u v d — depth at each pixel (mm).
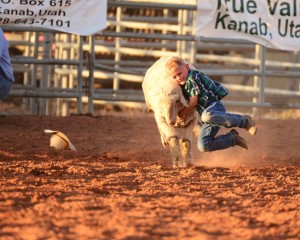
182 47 35500
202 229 11609
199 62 43844
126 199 13594
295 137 24328
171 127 17500
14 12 25984
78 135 23641
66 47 34281
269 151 21625
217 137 17312
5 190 14250
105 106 38906
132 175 16234
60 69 34062
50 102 35094
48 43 28766
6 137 22500
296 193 14734
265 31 27031
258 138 23922
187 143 18000
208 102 17141
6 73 22484
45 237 10969
